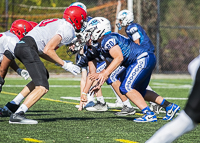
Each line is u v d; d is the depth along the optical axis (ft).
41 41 36.86
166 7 215.72
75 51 41.96
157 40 127.44
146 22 134.82
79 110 49.93
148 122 40.06
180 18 211.82
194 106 19.69
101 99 50.75
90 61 43.70
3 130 33.35
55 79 109.60
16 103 41.88
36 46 36.70
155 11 135.95
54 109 50.57
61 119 41.24
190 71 20.63
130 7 107.65
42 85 36.06
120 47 38.91
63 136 31.35
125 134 32.86
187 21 212.23
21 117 36.68
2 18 127.65
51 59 38.42
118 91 46.52
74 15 38.68
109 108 54.03
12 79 105.50
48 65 124.77
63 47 123.13
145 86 41.47
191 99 19.85
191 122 19.95
